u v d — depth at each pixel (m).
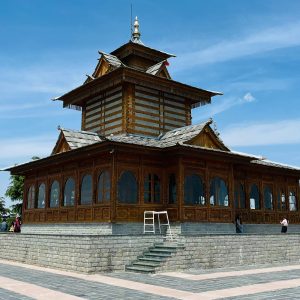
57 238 20.45
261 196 31.56
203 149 23.84
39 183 30.38
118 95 28.69
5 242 25.95
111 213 22.42
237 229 28.56
